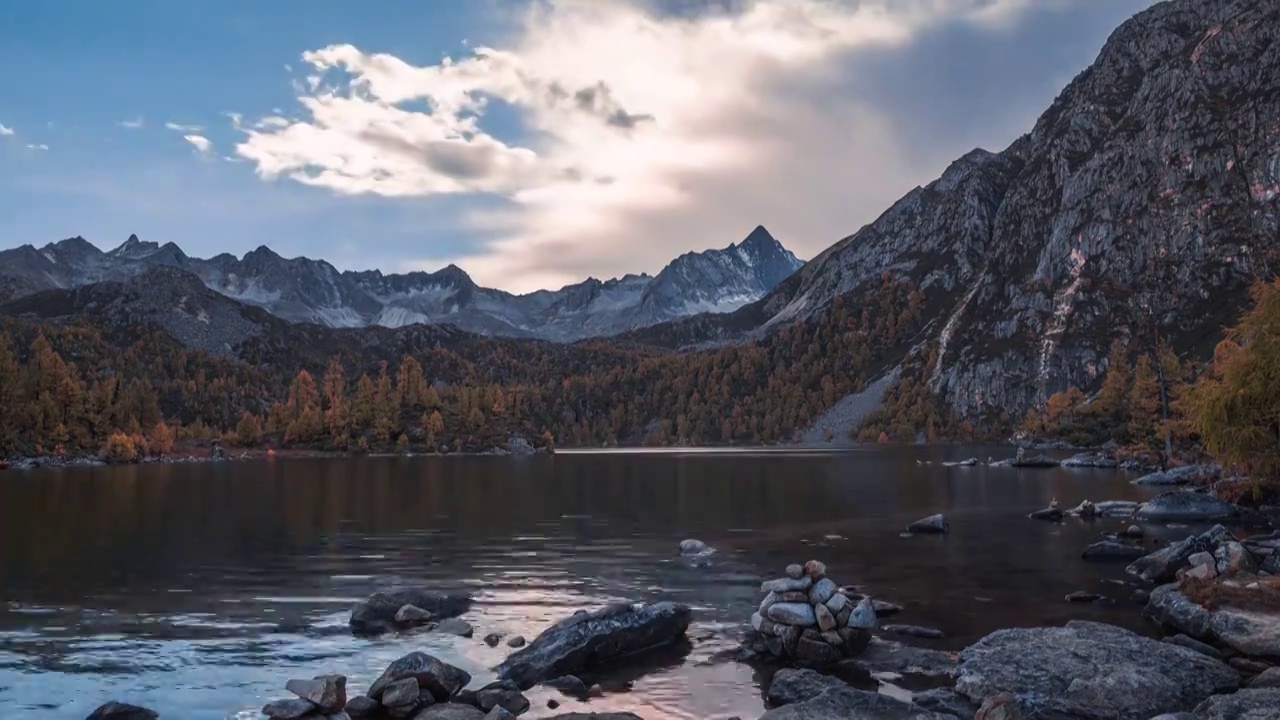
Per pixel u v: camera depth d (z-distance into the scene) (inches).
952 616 1043.3
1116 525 1969.7
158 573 1402.6
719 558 1555.1
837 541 1777.8
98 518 2353.6
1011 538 1784.0
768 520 2242.9
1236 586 971.9
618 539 1859.0
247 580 1338.6
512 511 2573.8
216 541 1833.2
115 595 1210.0
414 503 2903.5
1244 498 2124.8
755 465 6107.3
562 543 1793.8
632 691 774.5
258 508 2694.4
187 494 3351.4
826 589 906.7
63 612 1096.2
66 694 759.7
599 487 3772.1
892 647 892.6
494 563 1514.5
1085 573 1342.3
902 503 2716.5
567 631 885.2
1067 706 689.6
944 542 1739.7
